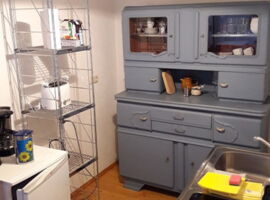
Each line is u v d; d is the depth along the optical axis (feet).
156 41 9.78
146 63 9.70
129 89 10.21
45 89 7.54
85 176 10.59
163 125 9.28
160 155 9.54
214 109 8.45
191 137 9.01
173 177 9.53
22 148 6.10
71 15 9.36
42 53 8.25
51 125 9.04
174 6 9.01
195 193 4.64
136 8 9.57
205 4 8.64
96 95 10.77
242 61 8.38
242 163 5.80
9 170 5.96
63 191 6.61
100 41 10.65
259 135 8.09
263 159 5.62
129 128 9.93
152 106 9.36
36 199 5.72
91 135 10.68
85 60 10.11
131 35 9.84
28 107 8.21
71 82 9.63
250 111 8.02
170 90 9.78
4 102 7.70
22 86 8.11
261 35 8.02
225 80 8.70
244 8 8.09
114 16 11.22
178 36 9.04
